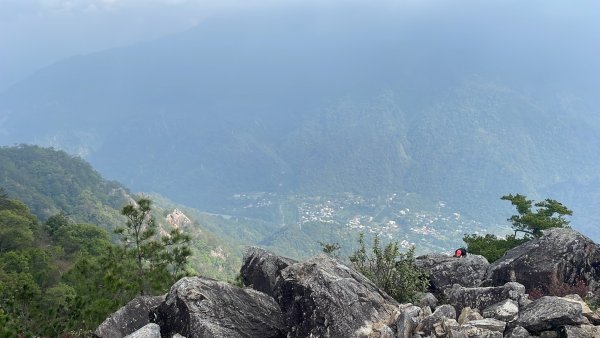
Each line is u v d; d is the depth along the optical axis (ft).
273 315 40.70
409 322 36.91
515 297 42.47
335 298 37.91
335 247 62.80
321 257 45.27
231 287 41.83
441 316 38.32
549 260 51.11
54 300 155.12
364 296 39.06
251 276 55.21
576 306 35.99
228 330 36.86
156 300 45.14
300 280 39.58
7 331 59.72
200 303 38.50
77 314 69.41
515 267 51.98
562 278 50.19
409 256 52.16
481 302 43.80
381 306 39.11
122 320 42.34
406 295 49.21
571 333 34.32
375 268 52.16
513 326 36.47
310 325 37.11
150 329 36.58
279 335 38.93
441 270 55.62
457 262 56.34
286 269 41.65
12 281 167.94
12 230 299.99
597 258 52.24
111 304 68.54
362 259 53.11
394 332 36.50
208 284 40.86
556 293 47.88
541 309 36.65
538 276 50.34
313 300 37.86
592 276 51.06
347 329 36.32
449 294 46.70
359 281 42.86
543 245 53.16
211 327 36.42
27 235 305.53
